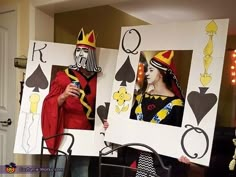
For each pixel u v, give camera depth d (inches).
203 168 106.5
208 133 57.0
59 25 99.7
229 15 139.9
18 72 93.4
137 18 147.0
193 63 60.7
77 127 77.4
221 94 183.0
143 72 69.6
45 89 79.4
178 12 135.2
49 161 79.7
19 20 92.9
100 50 80.0
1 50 99.7
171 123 62.8
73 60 80.6
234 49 181.9
